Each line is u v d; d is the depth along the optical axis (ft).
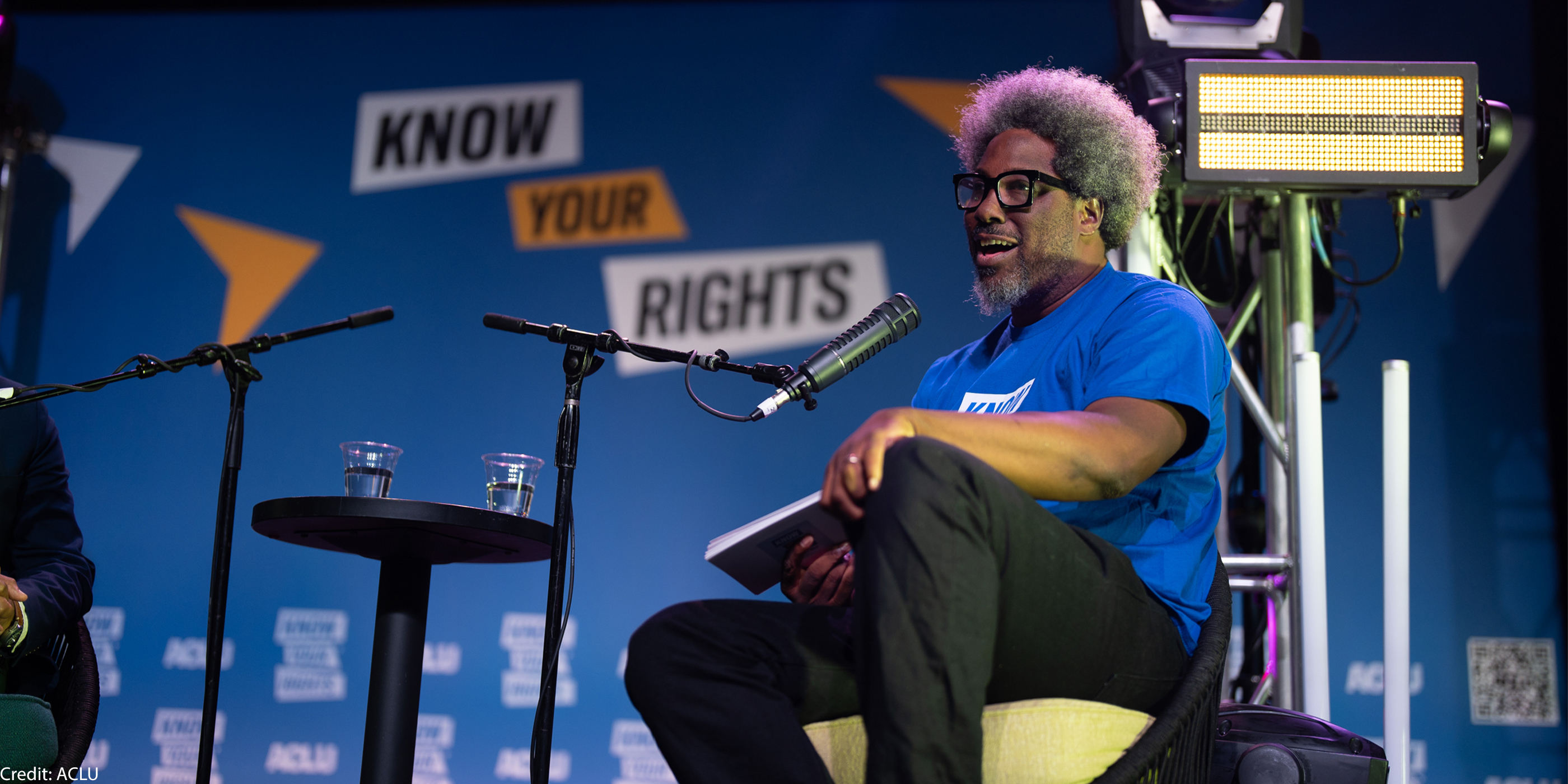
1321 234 8.36
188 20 15.17
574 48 14.83
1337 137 7.29
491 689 13.10
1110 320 4.50
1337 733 5.01
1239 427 9.34
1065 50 14.08
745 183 14.29
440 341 14.17
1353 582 12.38
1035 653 3.53
